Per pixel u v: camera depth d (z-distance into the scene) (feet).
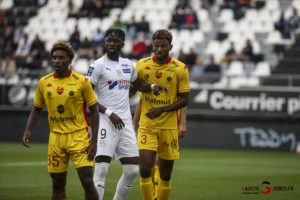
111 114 67.31
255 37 255.09
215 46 250.16
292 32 250.57
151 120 71.72
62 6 297.94
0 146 193.98
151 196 70.38
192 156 172.45
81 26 277.85
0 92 216.74
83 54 231.50
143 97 73.87
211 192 93.61
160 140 71.97
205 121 206.28
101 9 280.10
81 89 61.67
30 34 277.85
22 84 215.31
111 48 69.67
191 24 258.98
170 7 287.69
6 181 103.65
